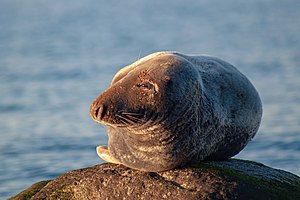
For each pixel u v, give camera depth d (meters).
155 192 35.31
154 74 34.06
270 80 102.25
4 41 186.62
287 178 37.38
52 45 173.62
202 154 36.97
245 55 136.75
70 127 77.69
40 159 64.31
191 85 34.50
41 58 144.00
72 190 38.44
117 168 37.47
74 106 89.38
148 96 33.56
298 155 63.75
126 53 151.12
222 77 39.03
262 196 34.47
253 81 101.94
